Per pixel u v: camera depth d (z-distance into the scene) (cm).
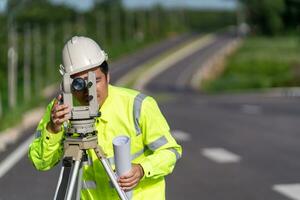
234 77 8406
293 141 1792
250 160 1412
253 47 11981
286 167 1302
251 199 975
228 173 1227
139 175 382
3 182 1152
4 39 4338
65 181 390
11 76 3134
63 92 376
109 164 389
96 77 385
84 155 394
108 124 402
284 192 1028
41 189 1082
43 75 6681
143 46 14262
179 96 5553
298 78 6994
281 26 15300
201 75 8875
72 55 381
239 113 2952
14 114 2505
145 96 412
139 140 405
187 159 1434
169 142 405
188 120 2588
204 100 4534
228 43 13938
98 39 12425
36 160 402
